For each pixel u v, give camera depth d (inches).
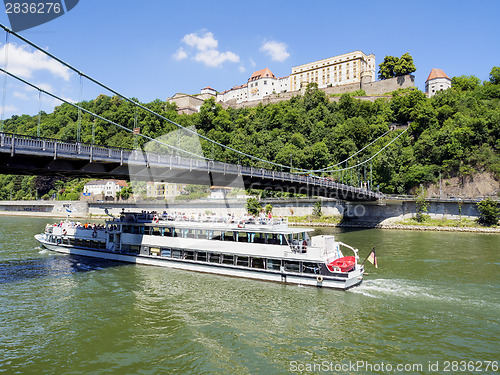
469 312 743.1
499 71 4803.2
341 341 615.5
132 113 4552.2
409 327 670.5
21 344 613.0
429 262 1239.5
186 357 565.9
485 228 2402.8
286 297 840.9
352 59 6176.2
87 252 1330.0
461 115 3666.3
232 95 7234.3
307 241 1056.2
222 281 975.0
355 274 909.8
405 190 3211.1
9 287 930.1
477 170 2950.3
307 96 5511.8
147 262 1178.6
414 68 5669.3
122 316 728.3
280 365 541.0
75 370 531.2
